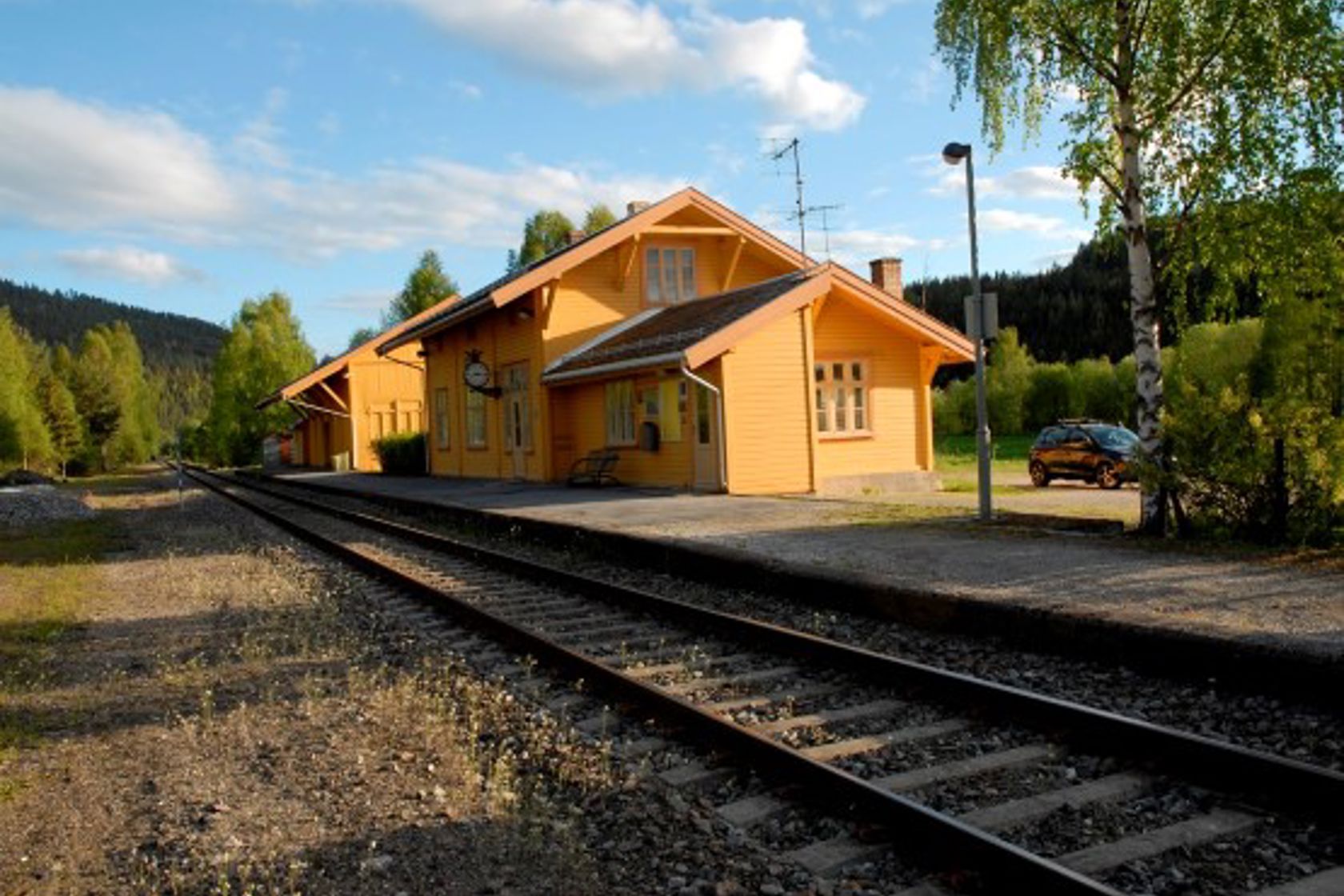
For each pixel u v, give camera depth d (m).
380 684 7.38
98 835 4.88
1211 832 4.26
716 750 5.55
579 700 6.80
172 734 6.45
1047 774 5.09
